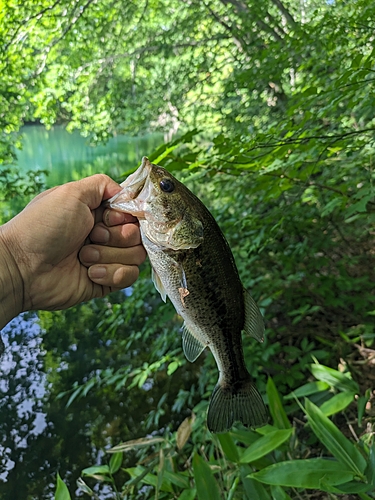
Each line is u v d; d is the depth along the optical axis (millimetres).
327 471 381
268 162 503
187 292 326
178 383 859
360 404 518
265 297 750
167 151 460
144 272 687
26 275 307
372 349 698
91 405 854
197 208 328
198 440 584
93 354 1026
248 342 669
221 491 451
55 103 1728
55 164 2734
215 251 336
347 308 769
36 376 967
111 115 1708
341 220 757
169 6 1728
